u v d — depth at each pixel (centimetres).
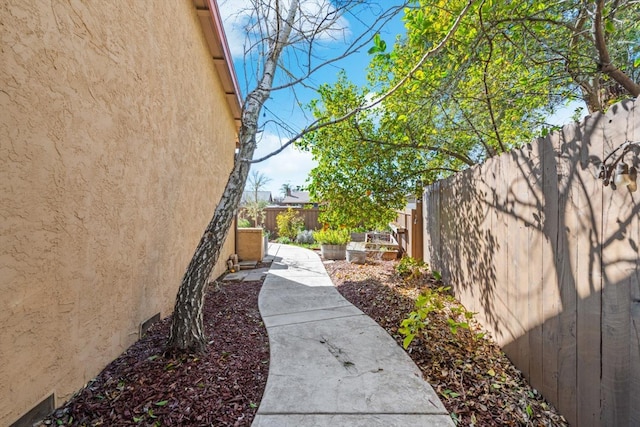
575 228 184
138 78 295
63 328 200
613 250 155
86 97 221
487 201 317
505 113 487
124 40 270
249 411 205
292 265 746
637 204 141
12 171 162
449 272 451
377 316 385
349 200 647
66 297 202
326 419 198
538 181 225
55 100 192
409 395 222
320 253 958
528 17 301
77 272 213
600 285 164
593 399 170
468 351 285
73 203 209
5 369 159
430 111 481
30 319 174
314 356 281
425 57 278
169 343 270
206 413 199
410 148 590
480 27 317
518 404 213
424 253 623
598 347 166
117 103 260
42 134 182
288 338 320
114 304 258
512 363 263
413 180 643
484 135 516
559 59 340
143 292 308
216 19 477
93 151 229
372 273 607
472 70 427
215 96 586
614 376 155
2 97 157
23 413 169
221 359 266
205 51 512
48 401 187
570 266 190
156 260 337
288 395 222
